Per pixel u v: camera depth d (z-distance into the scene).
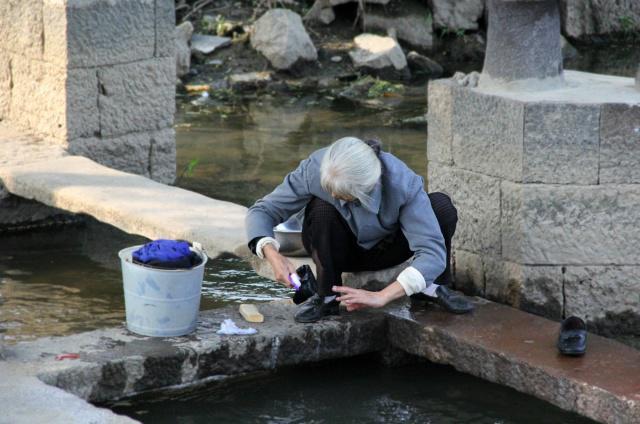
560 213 7.60
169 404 6.82
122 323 7.57
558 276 7.70
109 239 10.37
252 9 18.72
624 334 7.83
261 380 7.24
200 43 17.39
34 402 5.92
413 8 19.23
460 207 8.09
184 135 13.73
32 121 11.24
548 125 7.44
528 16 7.78
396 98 16.30
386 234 7.10
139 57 11.19
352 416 6.81
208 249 8.14
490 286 7.97
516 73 7.84
